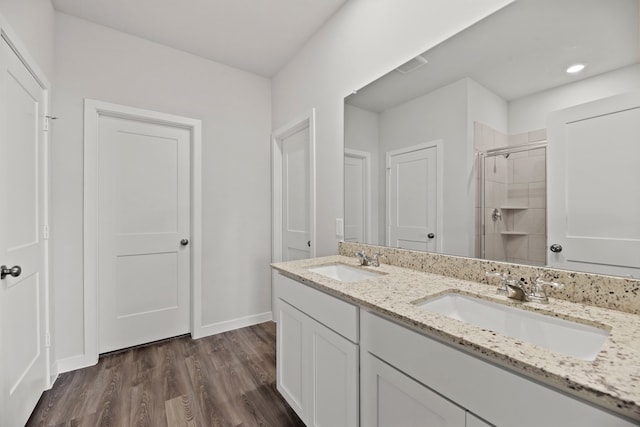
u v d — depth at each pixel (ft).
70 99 6.49
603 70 2.94
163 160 7.98
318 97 7.26
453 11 4.26
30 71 5.00
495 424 2.10
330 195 6.92
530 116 3.48
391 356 3.02
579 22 3.10
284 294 5.22
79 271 6.57
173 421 4.82
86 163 6.63
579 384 1.66
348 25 6.28
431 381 2.59
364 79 5.88
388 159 5.41
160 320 7.96
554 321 2.78
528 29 3.49
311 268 5.42
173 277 8.14
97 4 6.23
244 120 9.14
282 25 7.07
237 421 4.83
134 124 7.57
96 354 6.72
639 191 2.73
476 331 2.39
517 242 3.64
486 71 3.90
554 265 3.30
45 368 5.60
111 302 7.28
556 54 3.27
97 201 6.89
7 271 3.97
